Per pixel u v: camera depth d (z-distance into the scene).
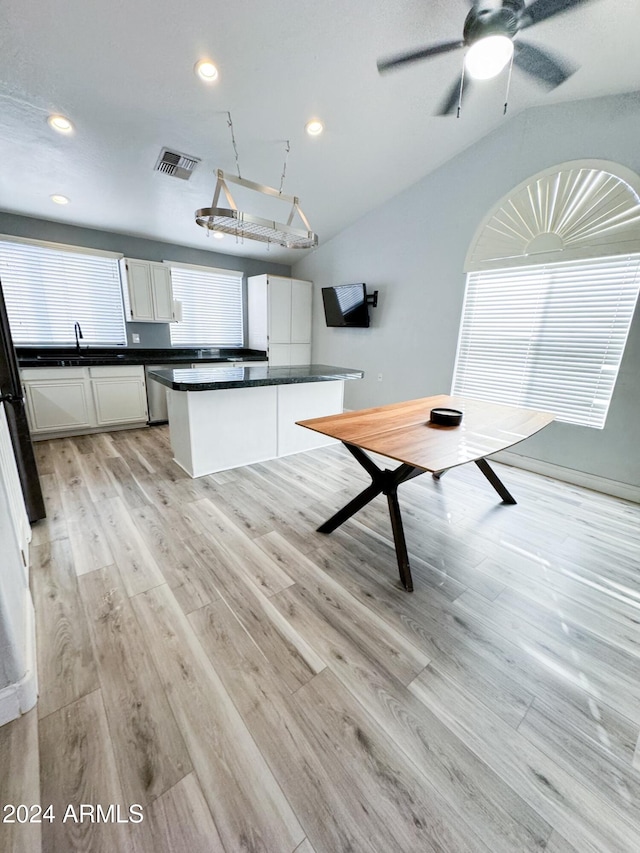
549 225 3.05
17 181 3.20
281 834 0.91
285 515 2.49
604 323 2.91
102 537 2.17
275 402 3.45
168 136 2.86
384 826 0.93
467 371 3.85
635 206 2.62
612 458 2.98
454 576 1.93
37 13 1.87
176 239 4.71
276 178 3.61
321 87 2.54
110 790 0.98
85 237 4.21
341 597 1.74
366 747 1.11
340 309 4.91
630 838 0.92
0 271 3.83
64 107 2.46
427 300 4.05
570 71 1.95
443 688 1.31
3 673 1.12
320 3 1.97
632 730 1.18
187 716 1.18
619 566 2.05
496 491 2.89
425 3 1.98
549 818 0.95
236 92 2.50
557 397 3.25
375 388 4.79
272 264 5.88
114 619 1.56
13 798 0.96
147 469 3.22
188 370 3.24
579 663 1.43
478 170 3.41
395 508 1.96
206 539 2.18
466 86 2.60
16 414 2.11
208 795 0.98
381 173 3.70
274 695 1.26
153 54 2.16
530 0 1.65
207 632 1.51
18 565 1.49
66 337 4.33
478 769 1.06
